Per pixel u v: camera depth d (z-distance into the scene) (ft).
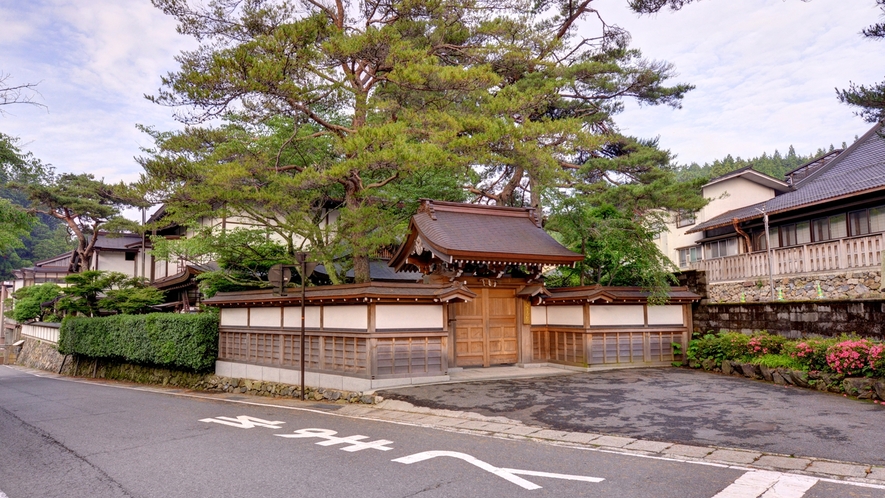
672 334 50.14
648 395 34.35
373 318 40.81
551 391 36.70
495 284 48.57
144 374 73.36
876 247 53.47
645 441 23.91
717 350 45.88
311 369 46.83
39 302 130.11
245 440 26.63
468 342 47.26
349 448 24.12
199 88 42.93
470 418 30.35
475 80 47.78
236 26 48.06
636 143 67.82
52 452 25.29
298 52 44.29
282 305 51.47
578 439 24.79
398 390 39.17
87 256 127.03
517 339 49.37
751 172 86.17
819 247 60.03
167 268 103.24
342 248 53.78
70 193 125.29
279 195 49.55
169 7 47.09
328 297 43.75
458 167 49.49
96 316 96.32
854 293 55.42
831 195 62.69
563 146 54.54
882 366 31.68
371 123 60.59
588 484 18.24
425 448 23.79
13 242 61.72
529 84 61.16
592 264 58.54
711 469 19.76
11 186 118.52
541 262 46.83
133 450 25.08
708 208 90.68
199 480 19.62
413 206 63.52
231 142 52.80
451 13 58.08
